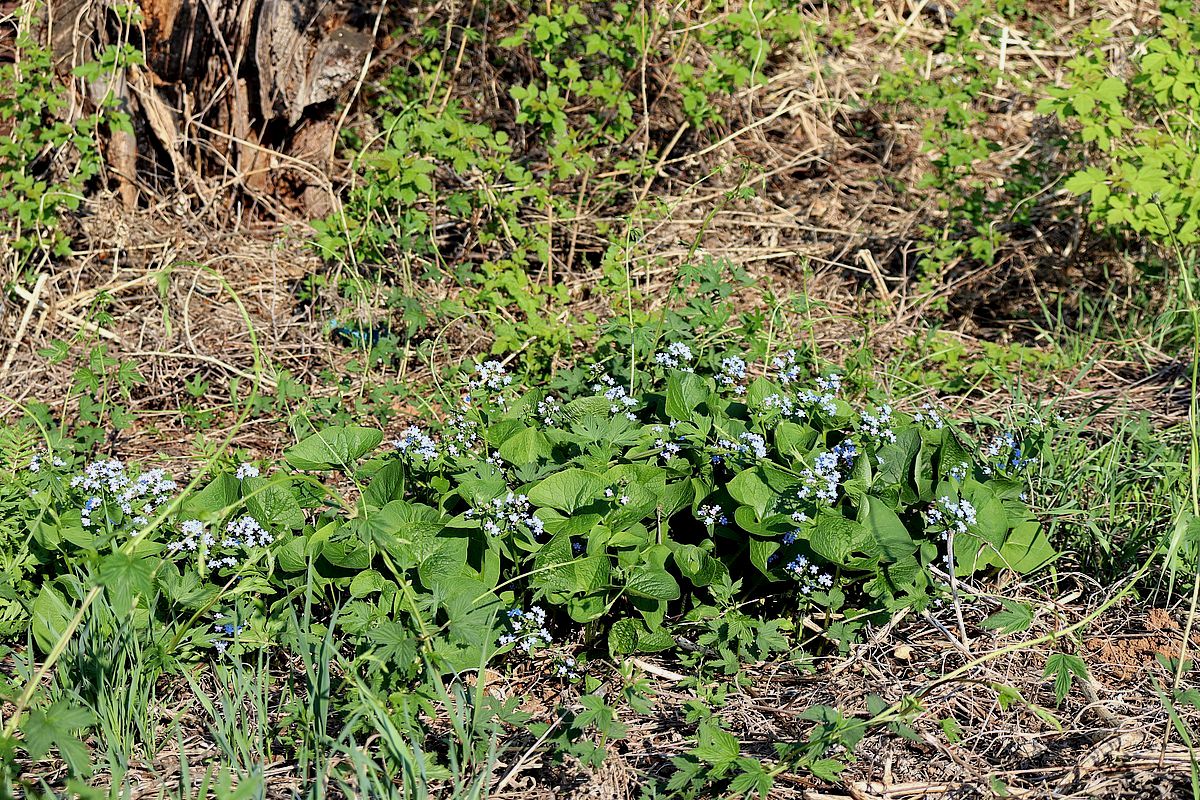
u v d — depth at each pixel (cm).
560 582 405
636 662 412
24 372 476
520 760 394
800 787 392
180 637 399
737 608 409
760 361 481
